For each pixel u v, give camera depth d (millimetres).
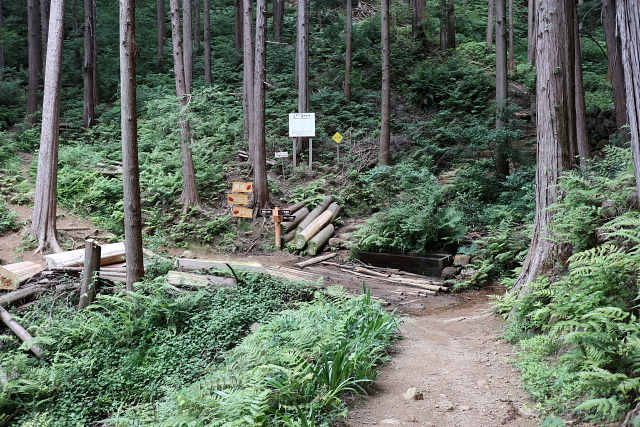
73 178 16844
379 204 16516
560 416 4504
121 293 9469
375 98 24000
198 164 18047
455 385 5598
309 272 13125
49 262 10656
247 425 4371
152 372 7863
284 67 26656
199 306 9273
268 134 20828
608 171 9125
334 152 19953
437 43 29844
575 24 14422
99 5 33312
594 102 19688
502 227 12711
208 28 24578
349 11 22984
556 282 6762
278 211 15031
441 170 19031
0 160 18219
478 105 23172
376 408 5059
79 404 7434
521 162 16469
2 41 26547
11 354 8570
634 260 5141
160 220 15703
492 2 29156
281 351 5766
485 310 9344
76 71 27984
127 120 9273
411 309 10148
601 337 4367
